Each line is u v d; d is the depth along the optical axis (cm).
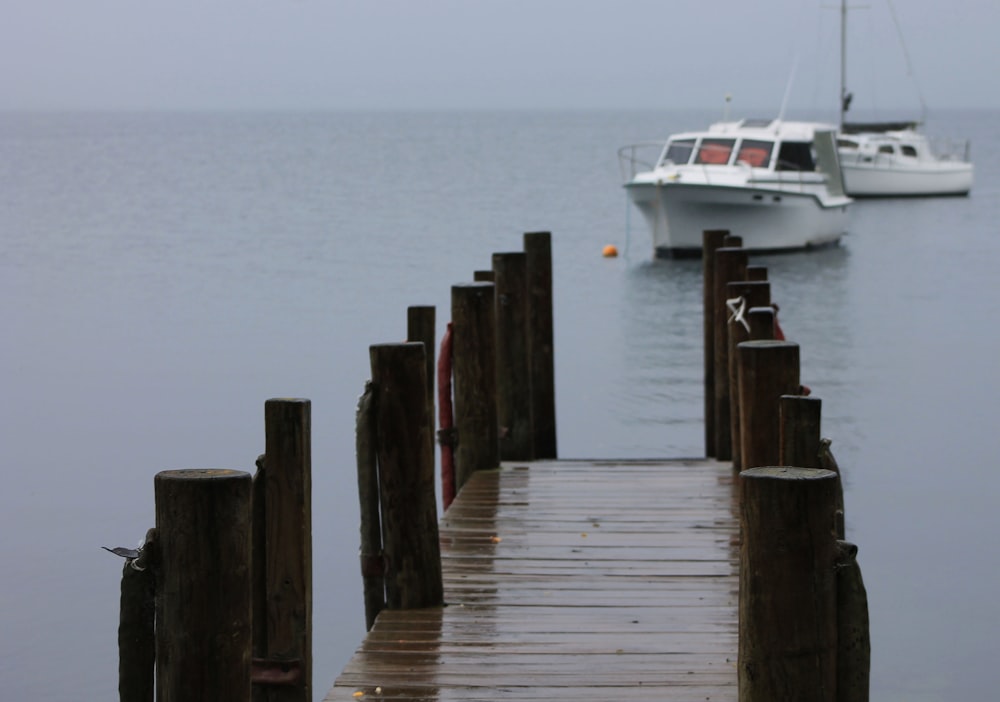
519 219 7581
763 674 674
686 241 5688
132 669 672
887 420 2788
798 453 984
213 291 4503
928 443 2581
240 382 3016
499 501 1558
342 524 1975
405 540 1140
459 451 1720
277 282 4747
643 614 1132
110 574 1783
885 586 1730
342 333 3656
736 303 1634
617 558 1307
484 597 1182
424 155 16500
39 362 3256
